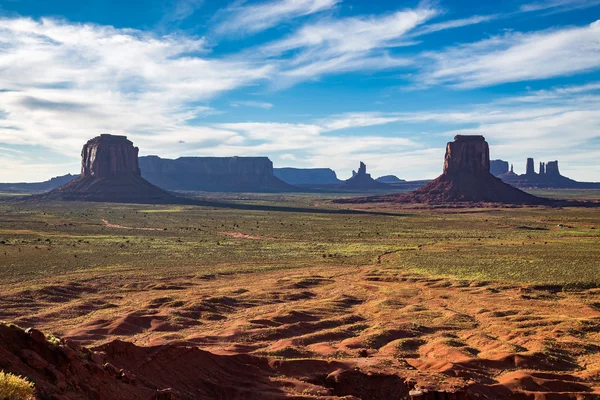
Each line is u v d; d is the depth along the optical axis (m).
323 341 39.47
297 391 26.22
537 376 30.30
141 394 20.59
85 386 18.25
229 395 25.25
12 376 14.86
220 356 28.44
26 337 18.55
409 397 26.19
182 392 23.91
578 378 30.62
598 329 41.47
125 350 23.97
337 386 27.72
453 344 37.28
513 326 43.09
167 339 38.69
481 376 30.67
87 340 38.75
